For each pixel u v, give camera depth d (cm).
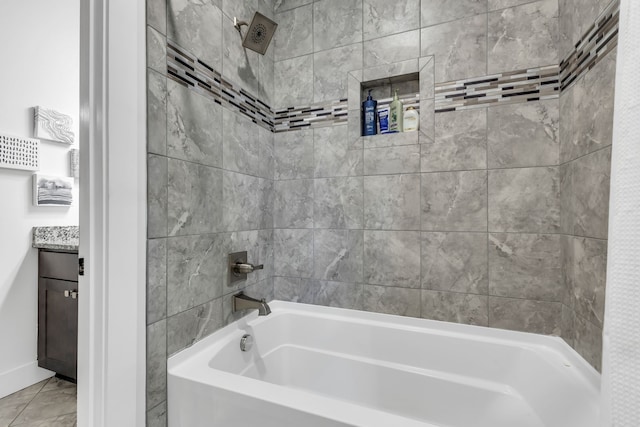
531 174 131
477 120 139
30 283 192
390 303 155
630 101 51
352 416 82
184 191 118
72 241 180
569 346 118
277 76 182
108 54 92
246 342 141
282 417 87
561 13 125
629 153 50
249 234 158
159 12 108
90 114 93
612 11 89
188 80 120
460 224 142
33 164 195
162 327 108
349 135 164
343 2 167
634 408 47
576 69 112
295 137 177
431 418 136
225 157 141
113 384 92
